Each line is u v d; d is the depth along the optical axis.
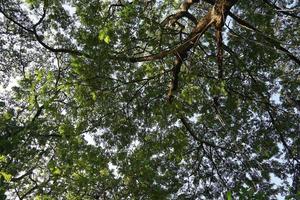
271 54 16.09
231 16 13.89
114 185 14.59
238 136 18.34
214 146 17.48
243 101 17.56
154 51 14.12
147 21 13.00
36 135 14.62
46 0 14.82
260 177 17.09
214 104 16.34
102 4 13.67
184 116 16.64
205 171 18.53
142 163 14.69
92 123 15.75
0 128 14.54
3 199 12.71
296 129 18.11
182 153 16.48
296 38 16.45
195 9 17.16
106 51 13.54
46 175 15.34
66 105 14.99
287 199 4.78
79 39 13.70
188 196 18.08
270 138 18.27
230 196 4.89
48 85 13.15
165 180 17.05
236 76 16.81
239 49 16.53
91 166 13.94
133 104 16.33
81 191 14.26
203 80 15.13
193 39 13.02
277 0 15.88
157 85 15.97
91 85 14.35
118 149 16.20
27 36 17.39
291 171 17.97
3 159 13.03
